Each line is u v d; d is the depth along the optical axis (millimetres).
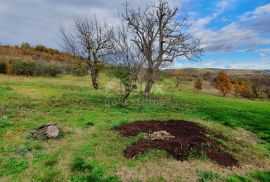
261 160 11258
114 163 9461
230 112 25016
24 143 11203
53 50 87688
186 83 70875
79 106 21172
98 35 35250
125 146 11141
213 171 9258
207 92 60938
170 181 8414
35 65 47500
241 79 74125
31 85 32156
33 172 8750
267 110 31031
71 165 9258
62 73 54969
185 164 9578
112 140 11992
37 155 10031
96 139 12109
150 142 11094
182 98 36781
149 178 8500
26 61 48719
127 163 9477
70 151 10648
